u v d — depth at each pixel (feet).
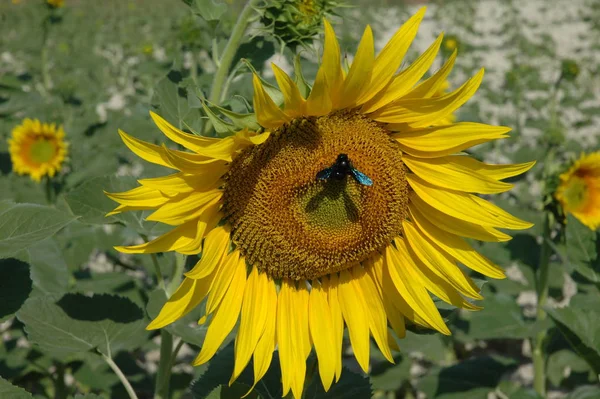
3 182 3.88
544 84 7.38
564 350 3.23
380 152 1.62
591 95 6.66
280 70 1.41
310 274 1.67
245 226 1.61
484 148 5.17
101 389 2.95
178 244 1.52
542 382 3.10
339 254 1.66
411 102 1.56
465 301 1.68
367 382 1.86
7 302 1.63
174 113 1.99
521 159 4.69
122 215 2.04
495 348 4.15
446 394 2.81
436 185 1.64
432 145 1.61
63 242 3.43
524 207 4.67
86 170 4.04
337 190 1.63
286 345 1.63
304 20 1.74
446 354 3.62
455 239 1.68
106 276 3.09
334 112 1.60
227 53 1.92
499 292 3.45
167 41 7.47
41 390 3.31
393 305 1.72
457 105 1.55
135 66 6.98
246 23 1.89
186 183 1.48
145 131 3.81
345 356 3.31
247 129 1.42
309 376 1.67
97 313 1.93
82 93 6.51
